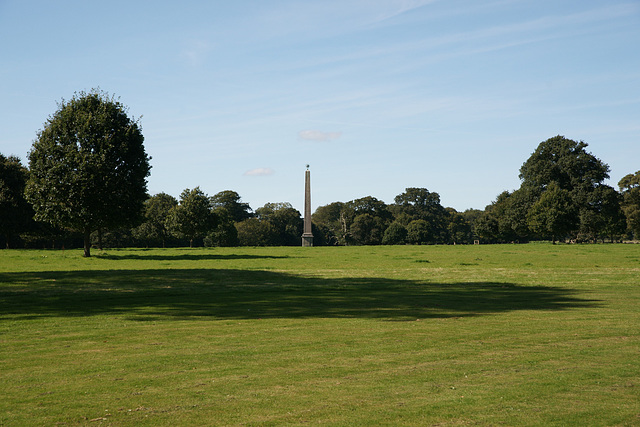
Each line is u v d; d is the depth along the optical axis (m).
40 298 20.20
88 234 50.91
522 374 9.23
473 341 12.08
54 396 8.09
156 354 10.88
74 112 50.84
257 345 11.72
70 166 48.41
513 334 12.92
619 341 12.04
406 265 39.06
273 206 169.38
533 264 39.00
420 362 10.13
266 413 7.29
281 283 25.94
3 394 8.21
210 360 10.34
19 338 12.63
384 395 8.08
